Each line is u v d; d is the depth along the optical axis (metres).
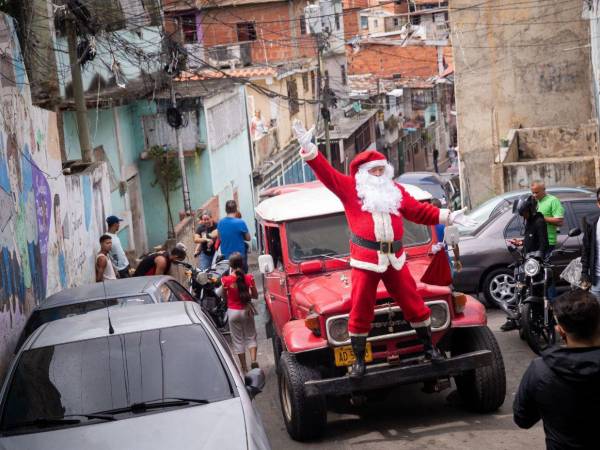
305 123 47.97
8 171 10.64
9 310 9.98
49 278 12.30
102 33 21.14
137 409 6.21
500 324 12.80
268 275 10.10
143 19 26.61
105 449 5.78
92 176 16.36
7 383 6.61
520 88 27.70
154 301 8.97
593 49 23.28
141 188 27.00
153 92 23.12
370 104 57.09
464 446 7.89
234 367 6.65
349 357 8.23
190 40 47.78
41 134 12.80
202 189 28.25
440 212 7.95
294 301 9.15
